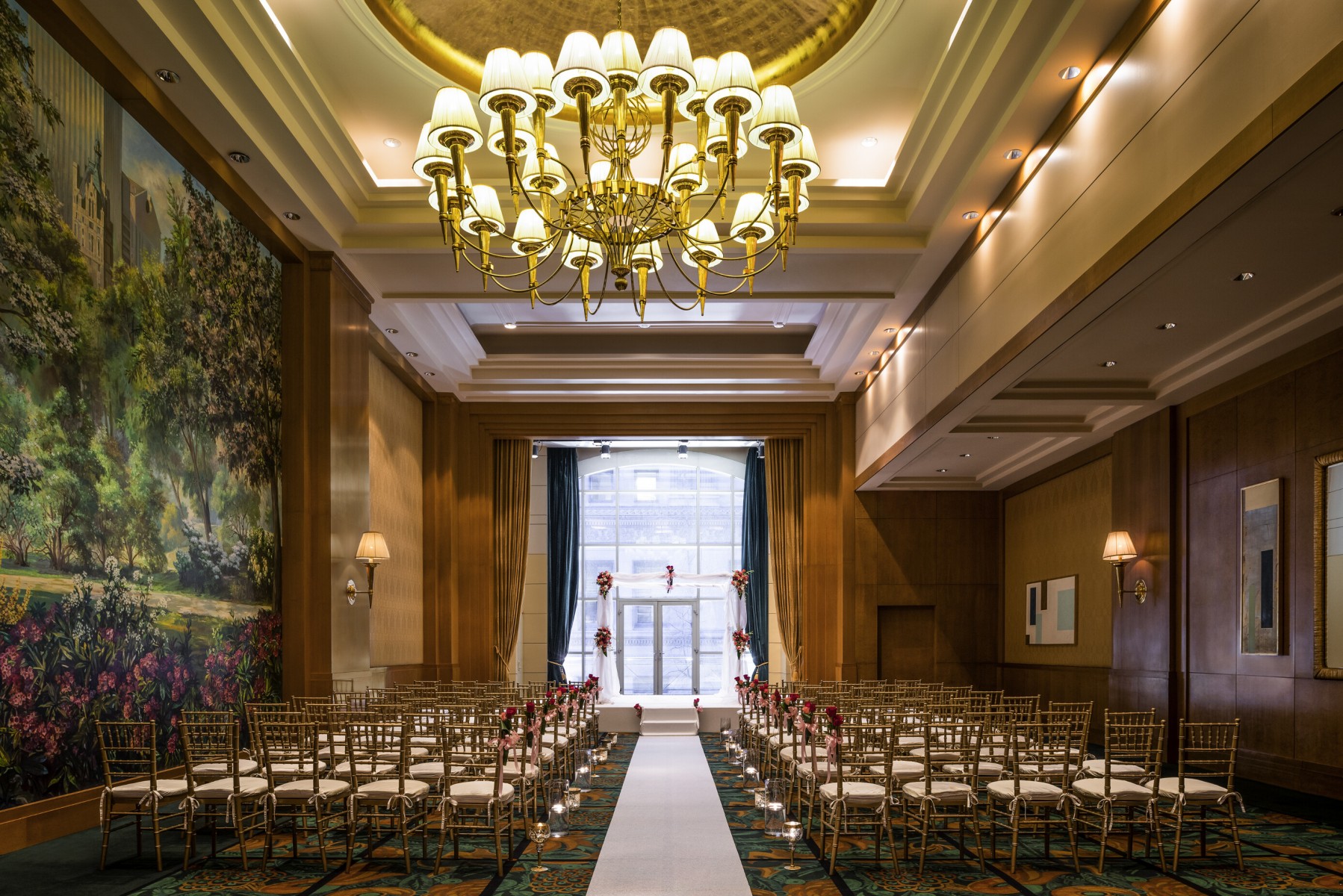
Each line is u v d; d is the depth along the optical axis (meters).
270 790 6.34
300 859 6.62
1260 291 7.60
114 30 6.65
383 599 14.05
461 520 17.36
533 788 8.23
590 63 6.05
